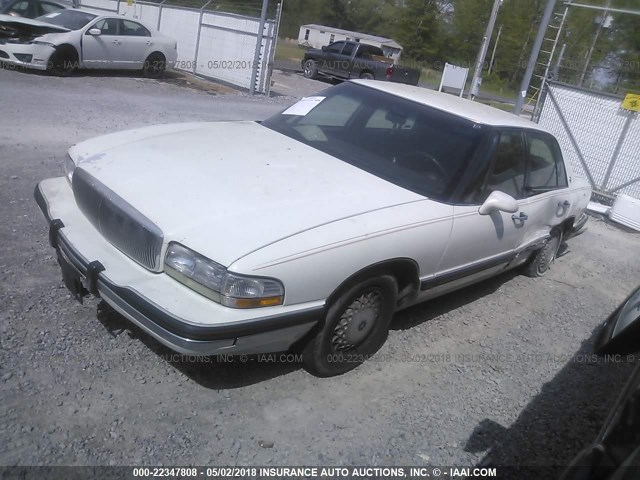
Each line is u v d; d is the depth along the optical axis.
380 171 4.00
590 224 8.93
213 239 2.90
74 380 3.11
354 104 4.62
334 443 3.05
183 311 2.78
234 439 2.94
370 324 3.63
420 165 4.06
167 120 9.69
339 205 3.41
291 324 3.02
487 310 5.03
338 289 3.21
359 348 3.66
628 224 9.09
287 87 18.62
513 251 4.82
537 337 4.70
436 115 4.42
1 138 7.01
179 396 3.16
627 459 1.72
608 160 10.16
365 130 4.36
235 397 3.24
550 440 3.42
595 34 18.16
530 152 4.85
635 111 9.66
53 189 3.83
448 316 4.75
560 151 5.46
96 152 3.75
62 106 9.41
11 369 3.08
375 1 54.97
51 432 2.75
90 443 2.73
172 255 2.95
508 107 30.94
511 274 6.01
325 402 3.35
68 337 3.44
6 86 10.32
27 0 15.02
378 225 3.36
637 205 8.98
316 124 4.52
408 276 3.72
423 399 3.56
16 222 4.77
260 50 14.77
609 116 10.05
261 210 3.16
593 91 10.18
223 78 15.98
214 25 15.88
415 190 3.88
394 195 3.72
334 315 3.30
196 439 2.89
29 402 2.89
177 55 16.83
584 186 6.06
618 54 23.47
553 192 5.24
